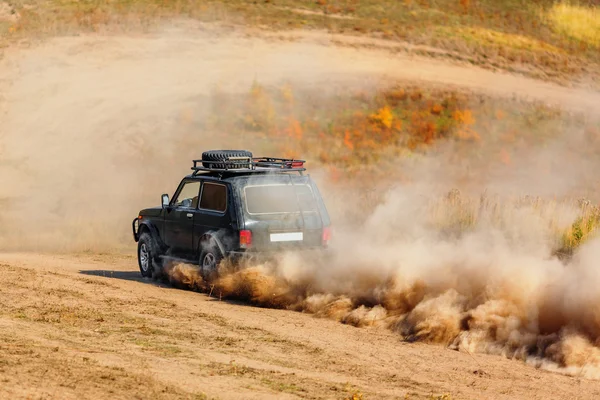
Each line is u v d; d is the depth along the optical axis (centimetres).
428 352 3656
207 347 3538
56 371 2852
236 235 4928
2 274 5303
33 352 3134
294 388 2906
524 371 3384
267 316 4369
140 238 5834
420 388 3033
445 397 2883
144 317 4125
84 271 6078
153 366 3097
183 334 3772
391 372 3272
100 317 4053
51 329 3703
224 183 5078
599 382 3262
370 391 2934
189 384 2855
